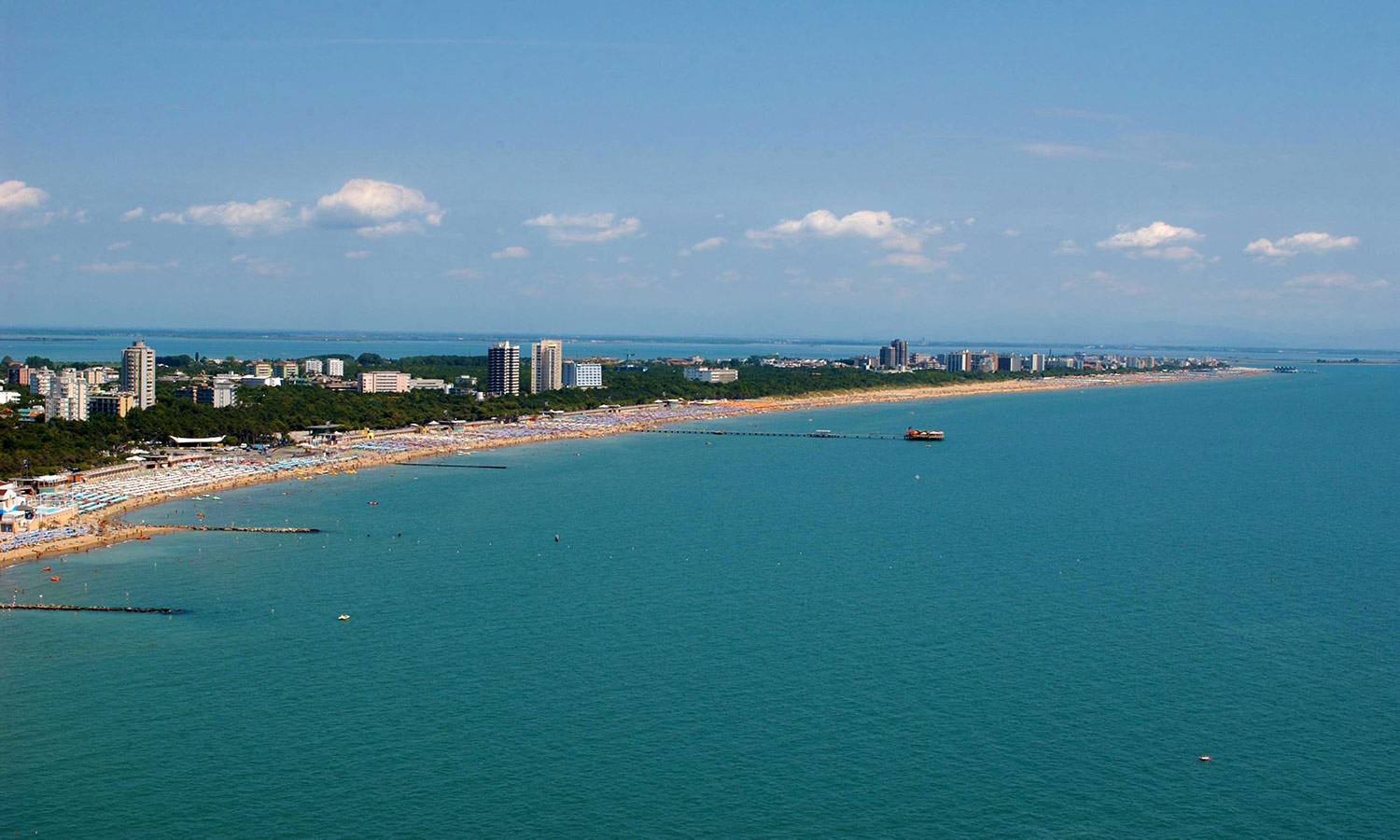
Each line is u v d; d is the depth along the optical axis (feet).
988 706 634.43
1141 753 578.25
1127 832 505.66
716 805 525.75
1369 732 604.08
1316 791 542.16
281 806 522.06
